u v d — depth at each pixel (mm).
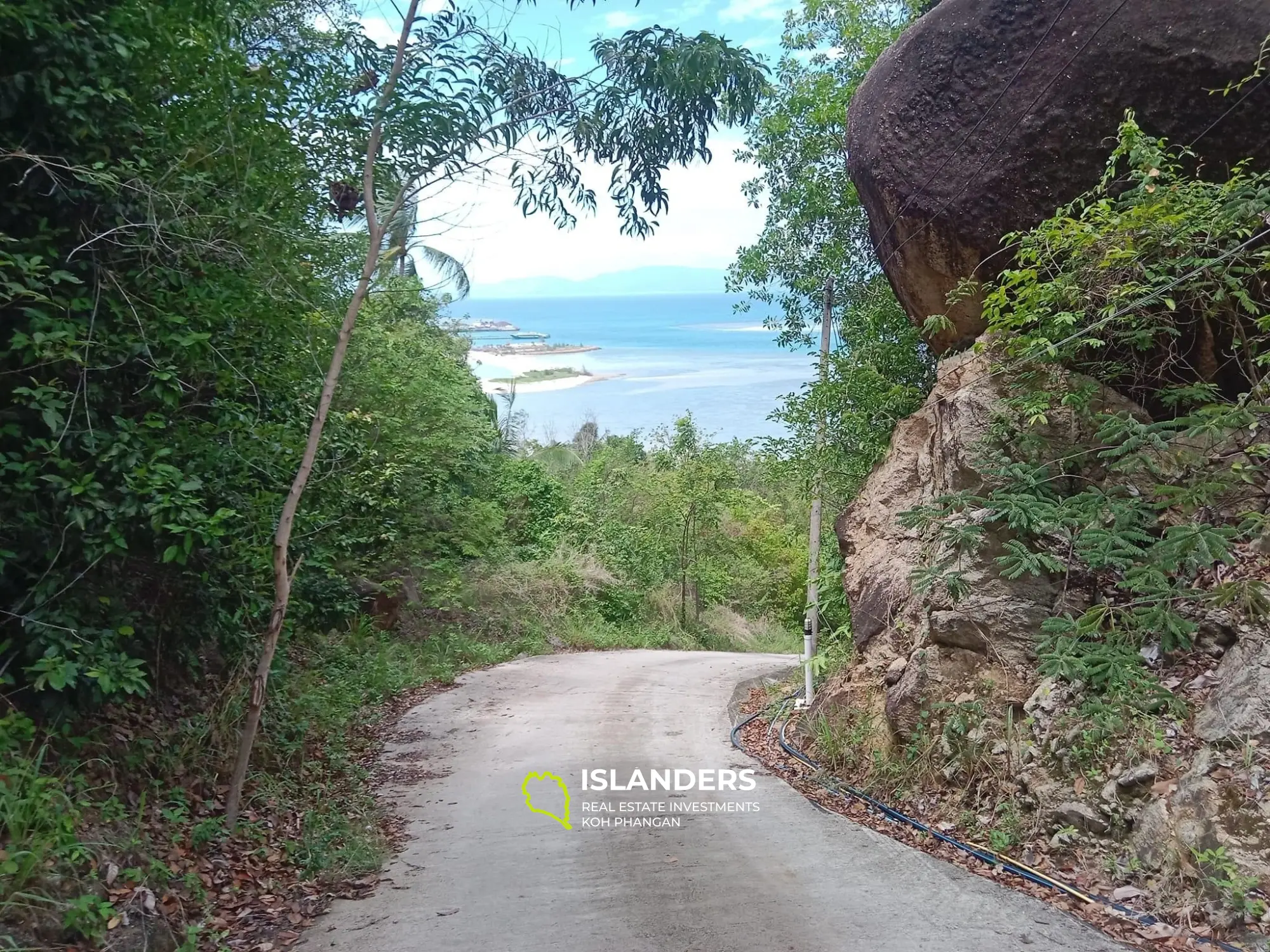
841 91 10781
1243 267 5398
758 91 6527
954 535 5941
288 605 7340
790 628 27641
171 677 6648
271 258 5840
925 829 5766
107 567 5227
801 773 7562
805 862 5250
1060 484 6234
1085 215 6000
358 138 6457
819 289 11477
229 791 5535
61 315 4855
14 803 3844
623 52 6277
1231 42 6082
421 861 5547
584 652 19359
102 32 4895
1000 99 7156
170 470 4707
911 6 10906
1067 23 6793
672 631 23469
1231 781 4422
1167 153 6051
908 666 6656
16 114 4719
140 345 4910
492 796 7113
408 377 13523
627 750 8648
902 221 7957
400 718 10641
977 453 6578
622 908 4590
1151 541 5461
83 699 4762
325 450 7863
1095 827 4883
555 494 25469
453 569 17844
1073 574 6055
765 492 31406
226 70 5340
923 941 4070
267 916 4609
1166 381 6535
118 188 4953
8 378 4801
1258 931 3896
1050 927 4219
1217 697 4848
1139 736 5004
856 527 8750
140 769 5504
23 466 4430
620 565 24125
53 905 3600
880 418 9930
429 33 6137
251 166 5602
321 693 9586
